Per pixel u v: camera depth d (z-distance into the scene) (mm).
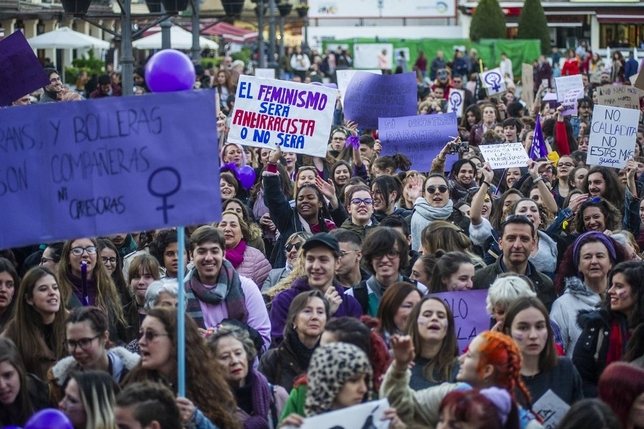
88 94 41625
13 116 9688
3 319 12445
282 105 18875
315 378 8484
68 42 47281
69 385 9492
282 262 16297
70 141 9695
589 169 19328
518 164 20984
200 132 9695
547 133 28281
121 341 13219
